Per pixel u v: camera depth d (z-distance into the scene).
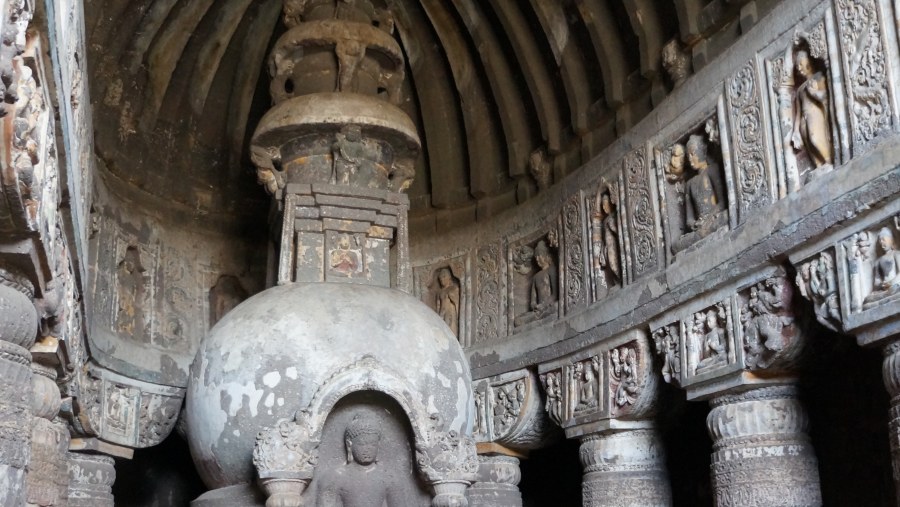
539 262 8.96
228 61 9.84
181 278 9.28
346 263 7.55
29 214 3.80
